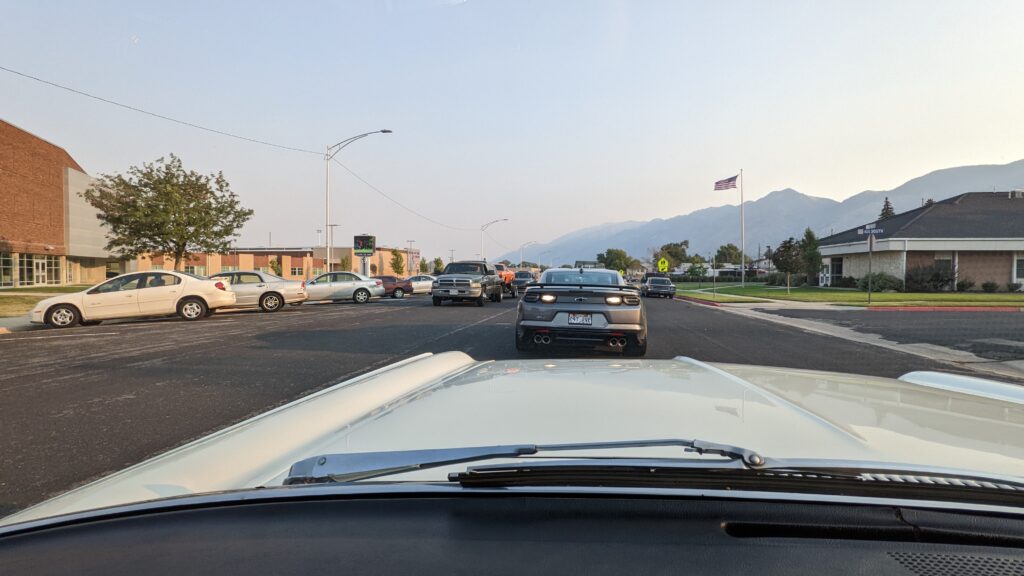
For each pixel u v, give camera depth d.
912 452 0.89
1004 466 0.85
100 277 51.81
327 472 0.86
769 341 9.52
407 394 1.36
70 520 0.80
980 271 33.56
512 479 0.77
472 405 1.17
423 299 28.12
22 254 38.88
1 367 6.82
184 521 0.78
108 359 7.45
